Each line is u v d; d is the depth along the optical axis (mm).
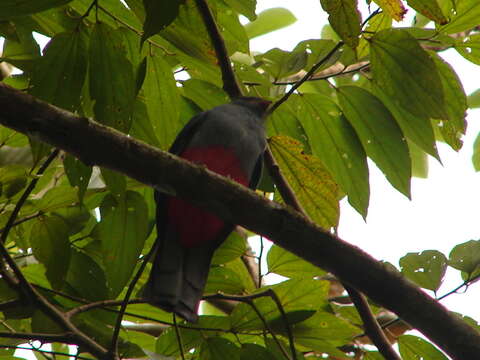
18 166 5836
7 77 7449
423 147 7645
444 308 6062
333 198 7703
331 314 6859
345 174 7887
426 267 6918
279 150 7836
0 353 7262
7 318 6812
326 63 7508
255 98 8523
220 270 7492
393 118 7605
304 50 7512
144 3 5156
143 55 6945
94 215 8266
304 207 7754
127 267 6602
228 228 7410
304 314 6754
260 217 5824
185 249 7402
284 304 6797
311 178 7738
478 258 6852
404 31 6141
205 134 8156
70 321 6262
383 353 6816
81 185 5965
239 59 10469
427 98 6328
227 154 8055
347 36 5129
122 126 5812
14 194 5930
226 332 6852
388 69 6375
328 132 7934
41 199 6402
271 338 6785
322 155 8000
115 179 6117
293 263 7238
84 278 7066
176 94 6902
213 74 7367
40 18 6785
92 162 5395
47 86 5812
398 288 6004
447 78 6883
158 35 6766
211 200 5727
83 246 7352
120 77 5832
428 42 7012
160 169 5496
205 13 6594
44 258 6484
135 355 6719
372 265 5996
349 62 7629
